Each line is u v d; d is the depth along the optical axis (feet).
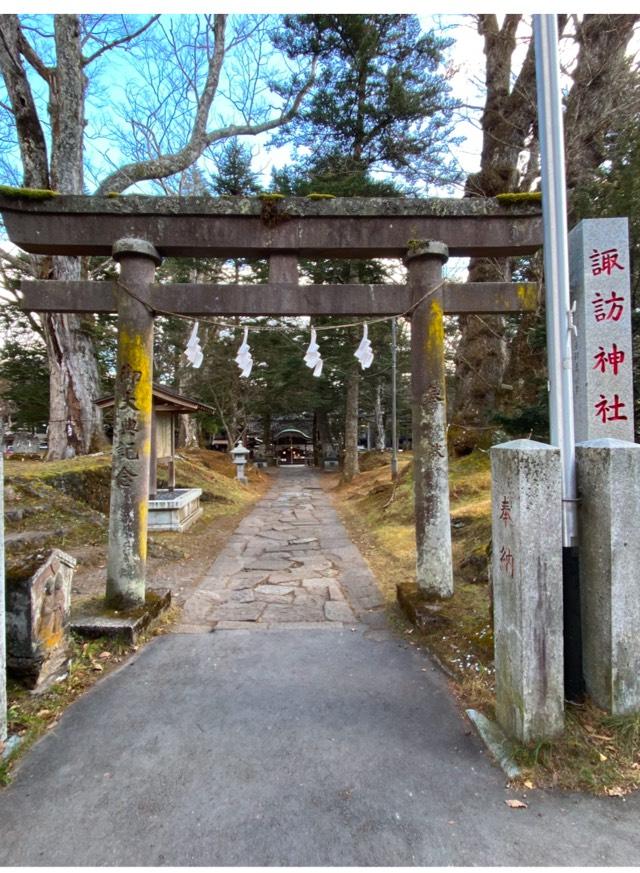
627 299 10.68
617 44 22.21
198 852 5.98
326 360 55.06
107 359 56.34
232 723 8.71
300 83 38.47
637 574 7.63
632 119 20.02
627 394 10.67
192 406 27.12
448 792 6.92
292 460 121.60
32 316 48.78
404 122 38.06
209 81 32.78
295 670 10.75
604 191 17.24
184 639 12.49
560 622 7.47
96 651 11.38
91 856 5.93
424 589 13.57
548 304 8.80
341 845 6.06
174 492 29.22
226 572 19.36
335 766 7.52
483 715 8.65
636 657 7.66
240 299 13.21
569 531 8.25
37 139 31.32
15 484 22.06
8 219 12.65
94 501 25.62
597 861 5.78
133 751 7.93
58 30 28.84
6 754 7.73
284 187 37.86
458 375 35.99
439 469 13.39
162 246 13.10
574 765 7.14
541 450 7.39
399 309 13.46
